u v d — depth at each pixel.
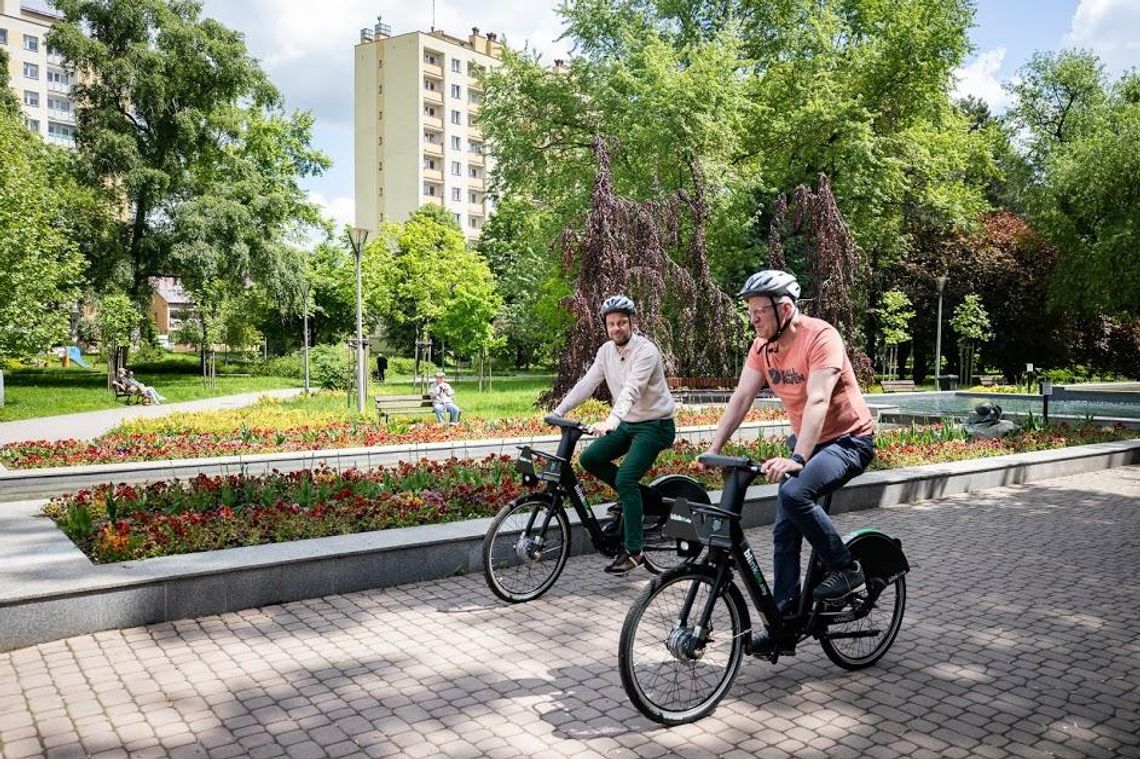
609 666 4.44
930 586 6.07
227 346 49.84
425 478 7.83
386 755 3.44
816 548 4.02
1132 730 3.73
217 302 39.06
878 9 31.50
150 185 33.28
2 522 6.58
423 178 76.31
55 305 28.53
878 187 28.47
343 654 4.58
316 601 5.52
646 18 30.97
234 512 6.56
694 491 5.95
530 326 46.34
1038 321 37.31
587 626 5.09
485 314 38.31
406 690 4.10
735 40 27.70
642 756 3.45
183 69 34.94
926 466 10.19
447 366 56.59
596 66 28.53
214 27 35.84
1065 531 7.89
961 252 37.03
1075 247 33.81
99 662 4.41
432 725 3.72
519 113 30.52
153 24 34.94
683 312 20.41
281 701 3.96
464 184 79.56
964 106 50.00
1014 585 6.10
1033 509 8.95
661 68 25.58
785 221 25.72
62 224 31.66
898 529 7.96
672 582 3.70
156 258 34.38
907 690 4.17
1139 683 4.29
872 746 3.56
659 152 25.45
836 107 28.31
